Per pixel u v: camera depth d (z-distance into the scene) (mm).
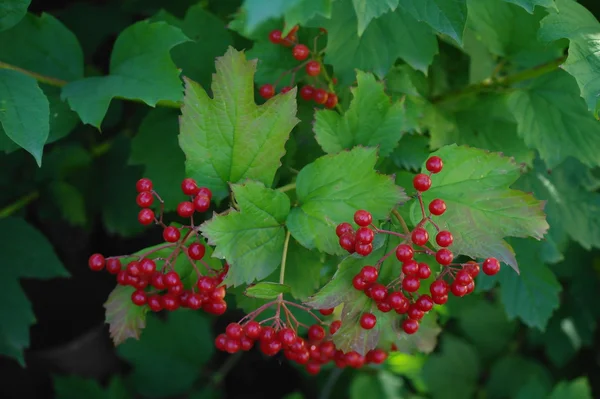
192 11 1041
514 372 1284
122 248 1309
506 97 1049
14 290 1097
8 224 1102
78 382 1242
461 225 932
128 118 1235
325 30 1011
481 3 1017
